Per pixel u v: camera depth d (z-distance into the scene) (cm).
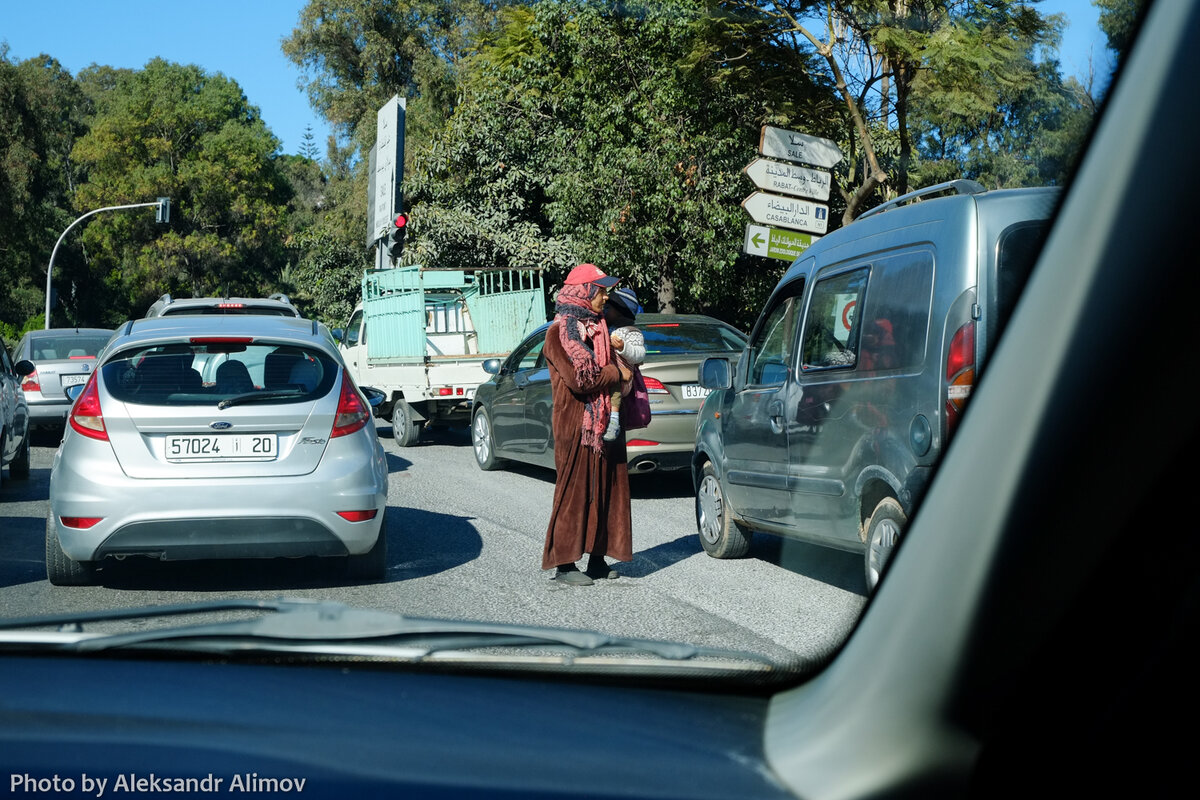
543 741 171
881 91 1633
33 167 5841
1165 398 150
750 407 648
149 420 594
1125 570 156
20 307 7094
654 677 201
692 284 1983
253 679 196
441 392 1469
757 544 743
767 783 161
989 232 452
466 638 221
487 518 901
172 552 590
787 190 1323
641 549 759
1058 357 152
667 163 1902
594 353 628
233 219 7062
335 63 4962
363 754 164
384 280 1678
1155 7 148
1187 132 144
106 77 8462
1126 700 159
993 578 156
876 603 171
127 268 6806
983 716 159
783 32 1639
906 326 487
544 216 2641
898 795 157
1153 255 147
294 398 614
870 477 500
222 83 7744
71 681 193
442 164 2650
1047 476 153
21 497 1062
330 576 659
